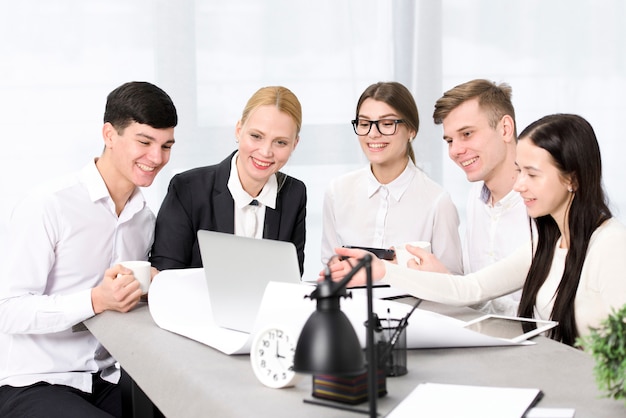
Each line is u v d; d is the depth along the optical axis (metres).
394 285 1.93
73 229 2.15
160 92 2.14
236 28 3.65
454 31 3.93
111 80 3.51
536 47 4.01
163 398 1.51
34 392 2.03
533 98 4.04
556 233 1.92
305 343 1.12
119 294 1.93
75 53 3.46
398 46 3.88
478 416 1.16
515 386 1.35
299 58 3.74
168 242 2.37
